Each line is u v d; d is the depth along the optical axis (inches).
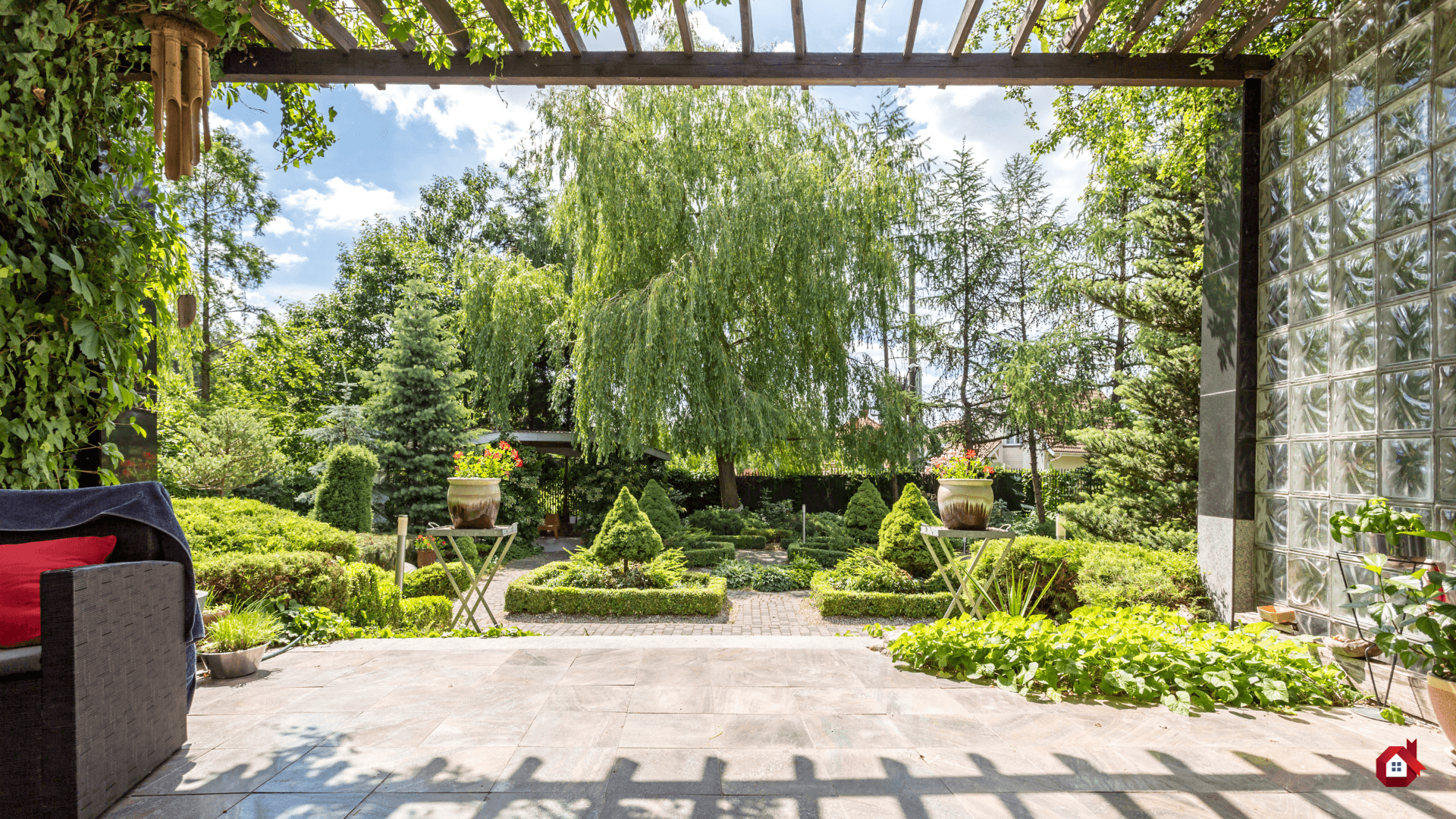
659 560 319.3
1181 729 91.4
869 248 451.5
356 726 89.7
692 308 425.4
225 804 68.6
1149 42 149.9
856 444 490.3
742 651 128.3
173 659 80.8
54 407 112.9
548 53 142.3
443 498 466.3
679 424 460.4
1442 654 82.5
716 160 454.6
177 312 136.1
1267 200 152.2
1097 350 542.3
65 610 63.0
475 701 99.4
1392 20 118.6
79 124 111.8
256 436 391.5
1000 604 209.9
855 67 142.8
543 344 543.8
